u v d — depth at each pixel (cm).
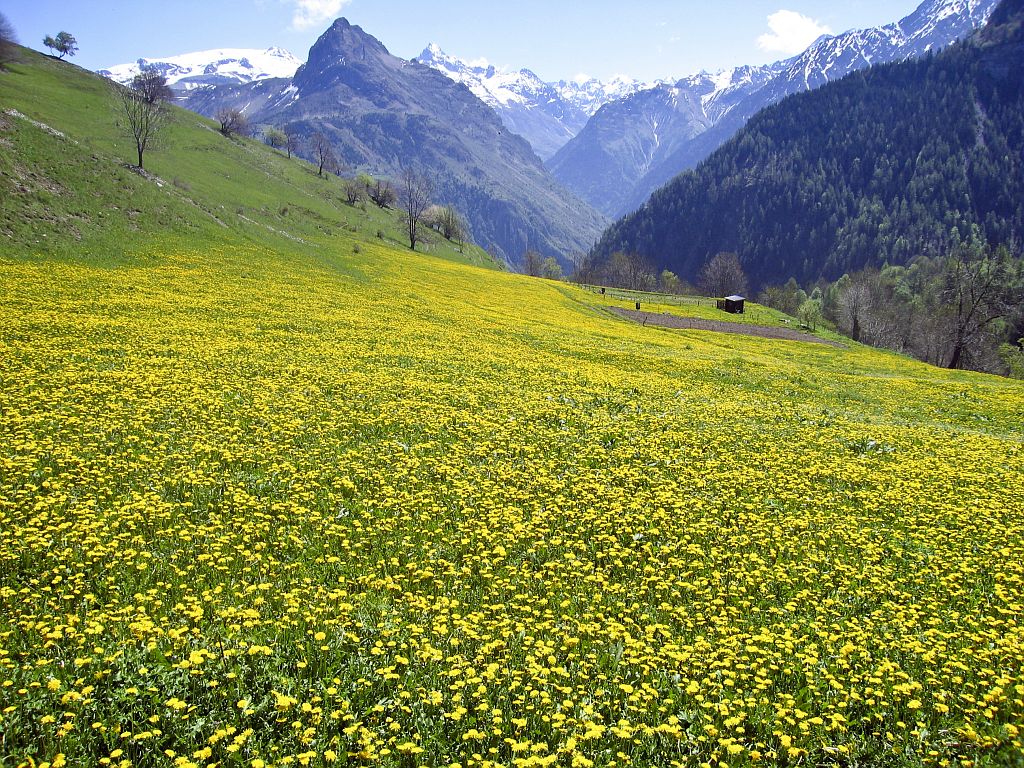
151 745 686
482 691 772
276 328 3478
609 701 787
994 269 9275
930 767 724
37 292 3459
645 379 3372
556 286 11612
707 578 1163
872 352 8394
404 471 1567
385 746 697
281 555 1134
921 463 2030
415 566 1105
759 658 896
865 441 2297
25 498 1203
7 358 2198
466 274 9700
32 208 4766
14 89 9600
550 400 2517
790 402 3200
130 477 1369
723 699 802
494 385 2728
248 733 678
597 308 9244
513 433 2011
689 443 2075
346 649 868
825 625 1002
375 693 791
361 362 2891
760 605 1085
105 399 1880
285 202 11231
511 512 1358
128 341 2705
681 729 742
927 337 12375
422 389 2467
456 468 1616
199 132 13938
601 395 2738
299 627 902
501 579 1101
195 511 1254
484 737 718
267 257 6153
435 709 769
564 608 1034
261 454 1580
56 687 714
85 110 10219
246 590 968
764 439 2220
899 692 831
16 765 628
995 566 1261
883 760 735
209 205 6881
